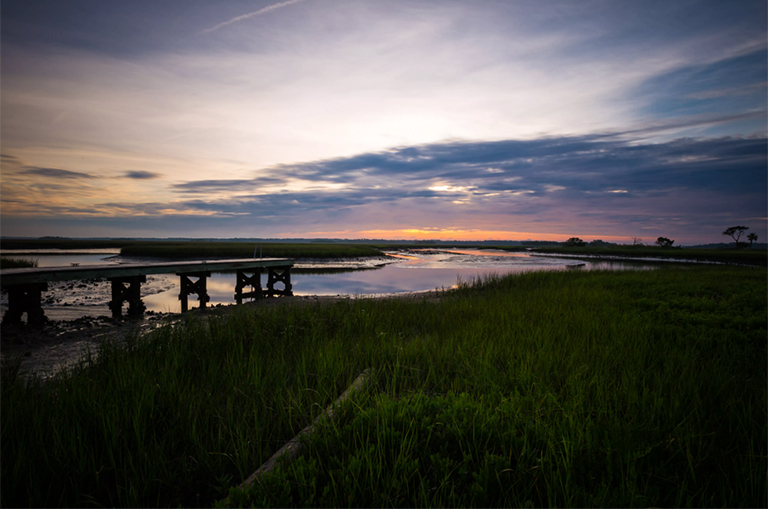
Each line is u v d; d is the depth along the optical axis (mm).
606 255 61875
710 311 9773
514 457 3080
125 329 9133
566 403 3736
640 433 3188
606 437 3143
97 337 8227
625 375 4707
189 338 6703
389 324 8062
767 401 3926
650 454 3084
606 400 3904
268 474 2795
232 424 3682
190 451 3391
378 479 2746
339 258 42875
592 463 2930
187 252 42656
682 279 17266
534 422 3498
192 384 4680
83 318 10164
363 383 4539
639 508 2432
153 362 5301
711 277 18344
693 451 3195
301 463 2908
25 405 3707
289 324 7340
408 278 24875
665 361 5320
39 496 2725
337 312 8914
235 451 3248
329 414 3775
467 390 4262
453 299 12023
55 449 3111
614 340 6359
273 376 4844
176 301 14812
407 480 2709
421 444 3244
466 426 3402
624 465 2916
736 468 2898
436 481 2846
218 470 3135
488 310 9297
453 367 5309
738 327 7910
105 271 10008
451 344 6070
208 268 12680
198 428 3732
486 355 5406
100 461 3168
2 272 8344
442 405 3795
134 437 3430
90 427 3561
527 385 4406
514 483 2758
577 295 12180
